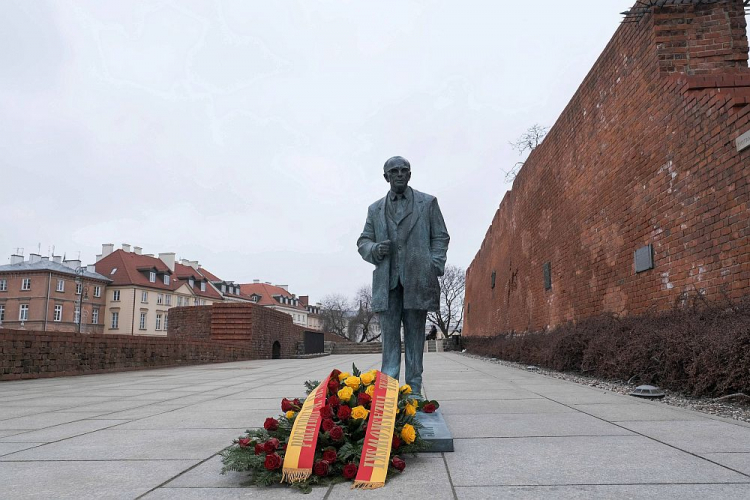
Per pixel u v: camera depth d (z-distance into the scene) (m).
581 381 8.66
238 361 21.89
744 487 2.49
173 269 82.44
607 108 10.89
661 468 2.88
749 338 5.04
